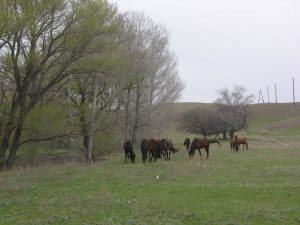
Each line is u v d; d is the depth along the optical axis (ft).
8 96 95.66
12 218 44.06
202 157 106.22
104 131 118.52
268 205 45.47
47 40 85.56
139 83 132.16
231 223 39.01
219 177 66.59
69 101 106.11
